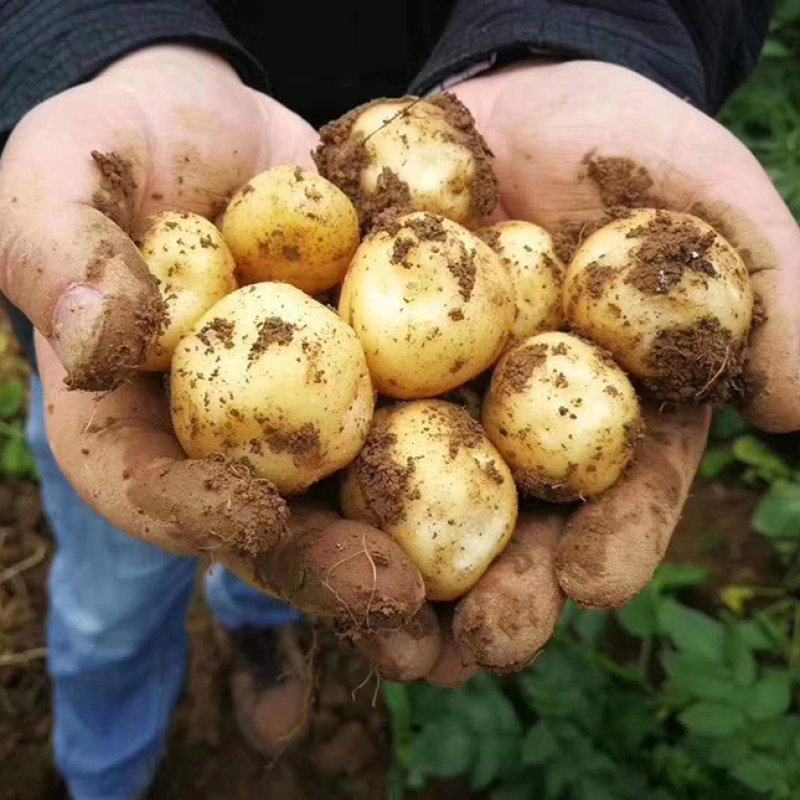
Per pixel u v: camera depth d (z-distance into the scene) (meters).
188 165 0.23
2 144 0.24
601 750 0.33
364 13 0.30
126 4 0.25
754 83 0.49
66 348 0.16
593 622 0.34
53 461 0.29
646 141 0.24
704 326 0.20
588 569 0.18
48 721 0.40
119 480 0.17
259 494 0.16
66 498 0.30
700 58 0.30
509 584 0.18
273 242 0.21
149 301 0.16
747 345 0.21
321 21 0.30
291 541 0.17
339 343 0.18
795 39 0.53
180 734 0.40
